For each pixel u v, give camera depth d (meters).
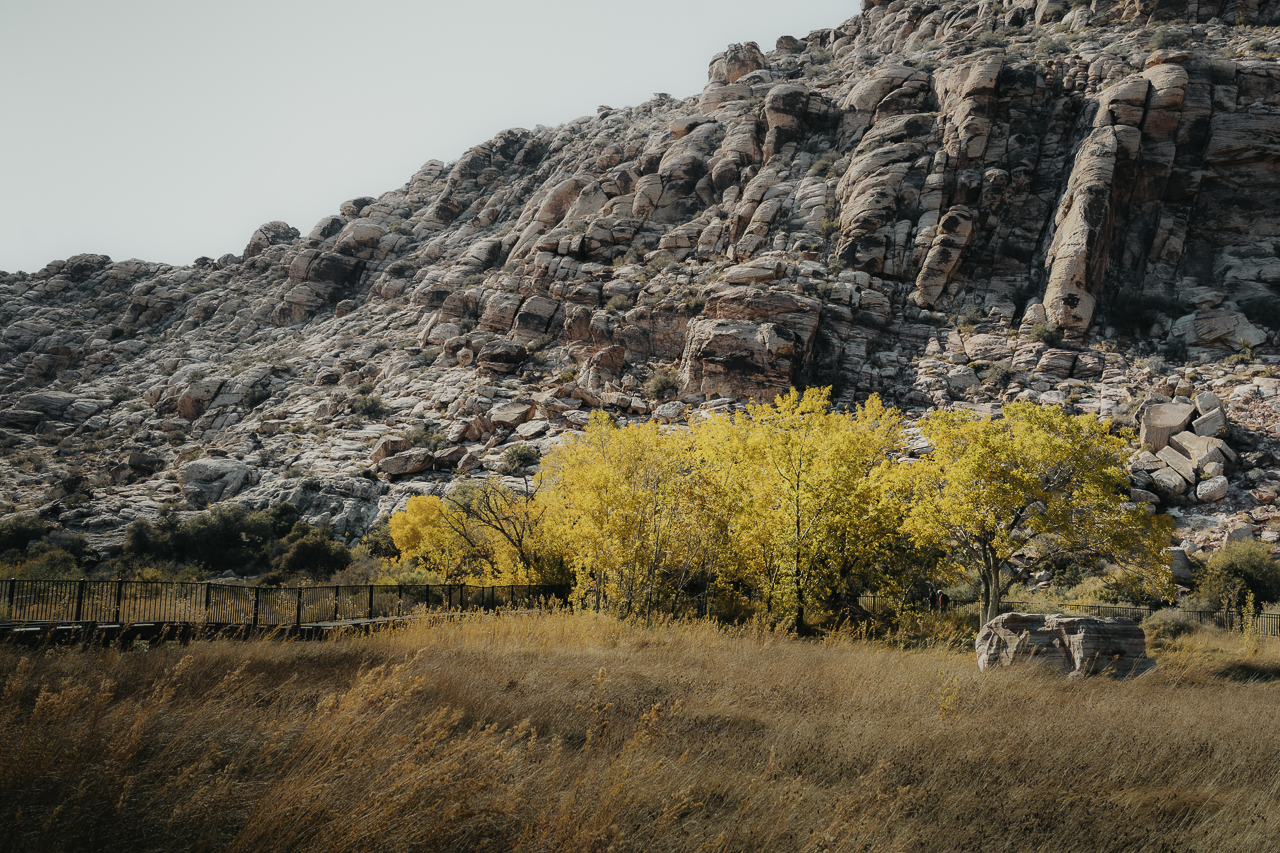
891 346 58.56
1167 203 58.81
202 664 9.01
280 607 17.64
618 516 19.91
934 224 62.78
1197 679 13.84
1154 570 22.73
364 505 48.03
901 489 24.11
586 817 4.38
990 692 9.83
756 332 55.62
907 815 5.32
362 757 4.70
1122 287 57.06
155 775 4.70
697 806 5.07
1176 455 39.38
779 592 20.83
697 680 9.95
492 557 29.11
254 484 52.97
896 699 9.02
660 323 63.19
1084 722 8.16
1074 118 64.38
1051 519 22.02
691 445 25.02
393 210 116.31
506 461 49.31
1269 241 56.06
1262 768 6.93
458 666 9.98
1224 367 48.31
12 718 4.89
